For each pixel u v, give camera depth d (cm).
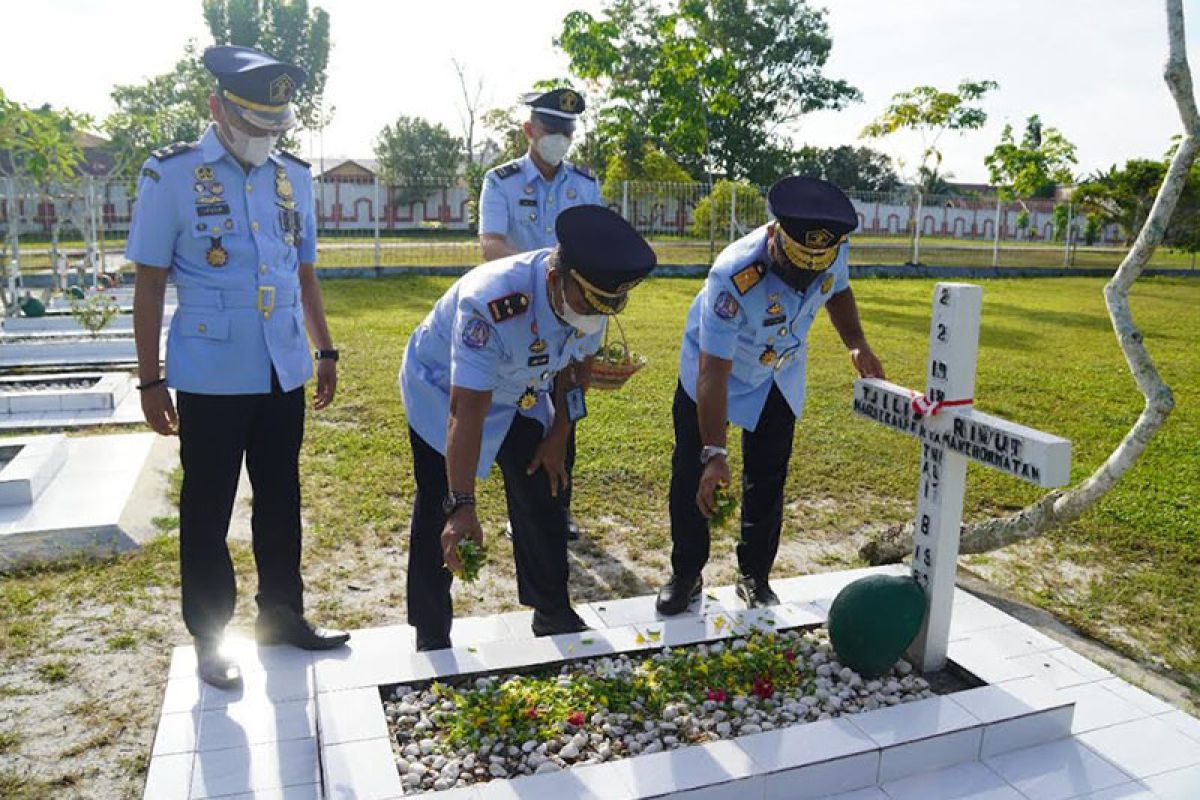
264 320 340
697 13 2464
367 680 313
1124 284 395
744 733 298
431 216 4075
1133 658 395
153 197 325
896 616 328
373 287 1708
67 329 1162
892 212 3198
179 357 336
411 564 359
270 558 364
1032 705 313
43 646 378
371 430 702
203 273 333
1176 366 1103
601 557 492
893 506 578
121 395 802
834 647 340
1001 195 2798
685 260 2227
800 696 321
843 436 718
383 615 420
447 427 313
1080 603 448
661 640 351
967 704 313
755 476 407
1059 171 2802
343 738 281
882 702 322
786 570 484
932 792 286
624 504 564
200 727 317
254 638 383
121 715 333
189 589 343
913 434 345
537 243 505
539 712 299
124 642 382
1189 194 2542
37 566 448
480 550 286
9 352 970
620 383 391
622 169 2534
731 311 350
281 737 313
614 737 295
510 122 3416
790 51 4034
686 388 401
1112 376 1014
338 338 1095
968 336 323
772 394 395
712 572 477
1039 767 302
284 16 4672
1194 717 340
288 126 333
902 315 1509
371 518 530
